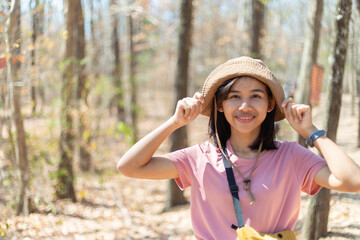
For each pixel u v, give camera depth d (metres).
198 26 20.30
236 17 21.89
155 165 1.56
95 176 8.28
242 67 1.49
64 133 7.06
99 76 9.60
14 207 5.67
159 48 19.86
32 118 6.91
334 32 3.67
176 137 7.04
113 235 5.46
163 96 28.80
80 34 8.36
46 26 7.30
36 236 5.01
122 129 8.23
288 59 18.38
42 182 6.98
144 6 13.54
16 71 5.70
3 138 5.81
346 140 10.21
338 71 3.64
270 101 1.58
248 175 1.50
